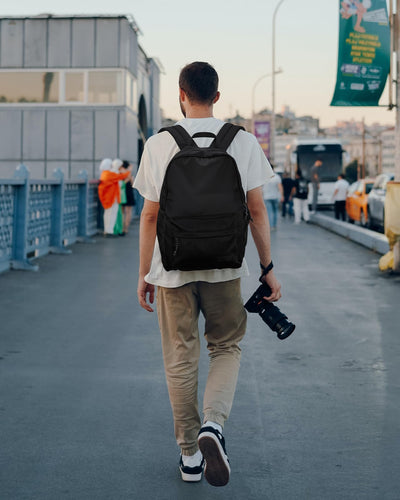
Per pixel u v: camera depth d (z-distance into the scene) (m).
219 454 2.98
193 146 3.12
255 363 5.63
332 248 14.95
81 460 3.66
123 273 10.85
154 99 31.95
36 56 23.53
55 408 4.48
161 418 4.30
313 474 3.48
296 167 35.25
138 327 6.95
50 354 5.87
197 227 3.01
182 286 3.23
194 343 3.35
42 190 12.83
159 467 3.58
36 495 3.24
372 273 11.02
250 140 3.21
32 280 10.03
